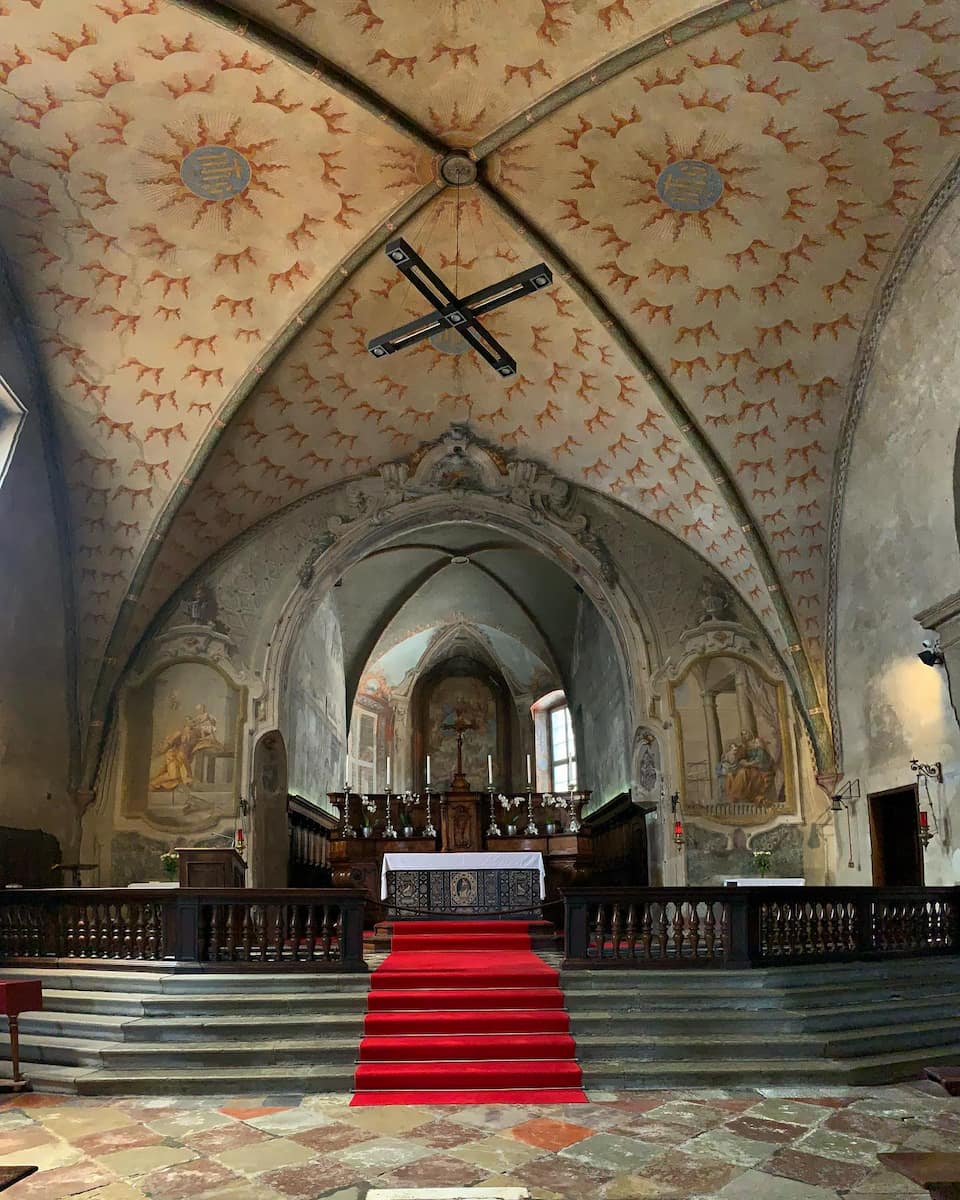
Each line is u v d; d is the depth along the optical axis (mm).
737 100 9961
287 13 9086
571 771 24547
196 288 12266
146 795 14633
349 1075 7680
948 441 11523
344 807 17578
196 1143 6371
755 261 11867
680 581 15984
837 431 13453
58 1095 7645
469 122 10484
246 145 10523
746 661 15398
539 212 11633
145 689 15000
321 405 14477
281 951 9555
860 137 10195
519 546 20703
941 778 11523
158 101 9898
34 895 10273
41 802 13359
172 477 14070
